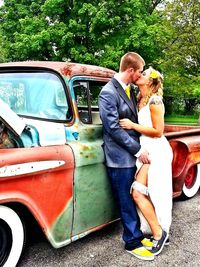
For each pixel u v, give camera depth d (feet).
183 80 56.24
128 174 9.72
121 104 9.68
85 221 9.73
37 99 10.03
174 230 12.03
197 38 55.31
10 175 7.66
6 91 10.68
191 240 11.31
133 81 10.00
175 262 9.79
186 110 86.79
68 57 59.47
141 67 9.84
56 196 8.78
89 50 59.21
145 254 9.78
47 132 8.93
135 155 9.66
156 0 70.23
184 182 15.14
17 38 59.77
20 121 8.36
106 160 9.91
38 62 10.79
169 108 82.23
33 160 8.16
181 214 13.70
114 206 10.67
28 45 57.52
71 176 9.12
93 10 55.77
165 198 10.00
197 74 55.93
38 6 65.10
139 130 9.77
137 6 57.77
